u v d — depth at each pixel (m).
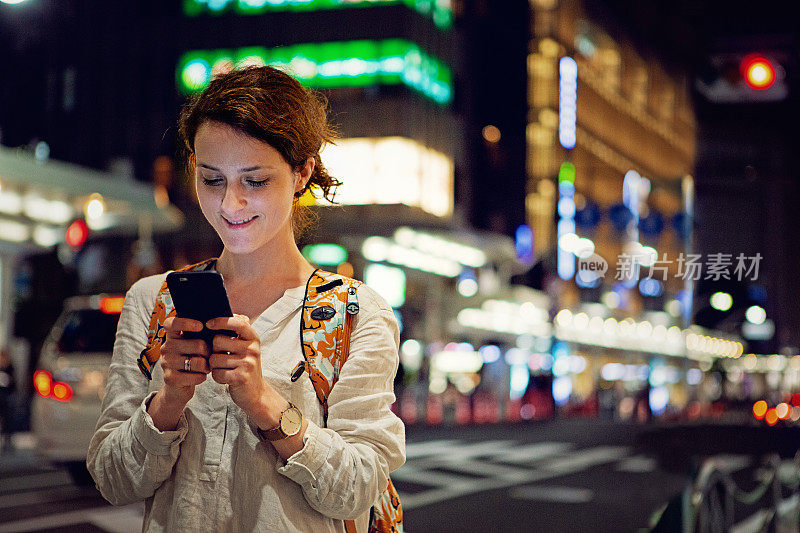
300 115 1.71
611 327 35.94
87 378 9.59
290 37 34.09
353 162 33.28
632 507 10.49
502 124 43.94
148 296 1.81
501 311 34.81
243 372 1.53
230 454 1.65
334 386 1.71
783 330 34.56
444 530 8.76
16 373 18.19
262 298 1.77
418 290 35.53
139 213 20.39
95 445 1.74
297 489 1.65
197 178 1.68
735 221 8.88
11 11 36.59
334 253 31.75
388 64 33.44
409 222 32.84
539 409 37.22
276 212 1.68
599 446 19.73
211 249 33.66
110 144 35.84
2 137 36.41
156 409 1.61
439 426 27.11
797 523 6.37
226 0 34.94
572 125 45.50
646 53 49.81
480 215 42.19
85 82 36.41
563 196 43.09
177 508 1.64
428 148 35.44
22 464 12.83
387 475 1.72
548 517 9.70
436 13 36.69
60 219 18.94
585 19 48.91
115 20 36.25
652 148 50.56
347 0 33.84
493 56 43.59
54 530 7.63
